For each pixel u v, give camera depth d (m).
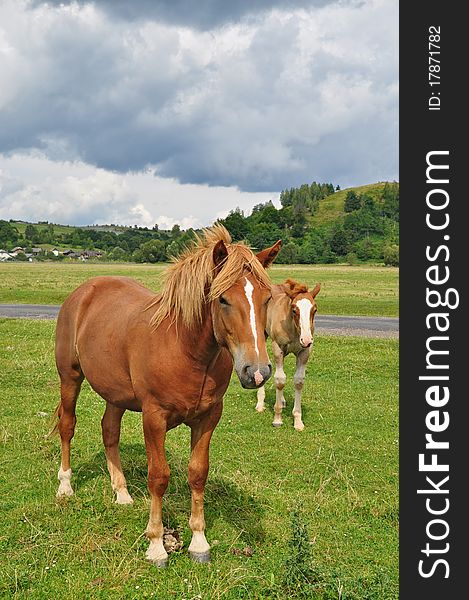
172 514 5.04
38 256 124.56
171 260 4.50
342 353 13.41
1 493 5.53
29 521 4.84
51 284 38.22
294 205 156.62
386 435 7.71
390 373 11.52
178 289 4.04
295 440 7.52
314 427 8.12
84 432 7.50
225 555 4.43
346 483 5.95
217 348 4.04
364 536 4.85
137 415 8.42
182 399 4.11
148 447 4.32
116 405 5.03
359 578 4.03
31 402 8.99
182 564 4.32
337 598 3.82
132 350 4.39
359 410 8.97
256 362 3.47
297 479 6.13
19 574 4.06
